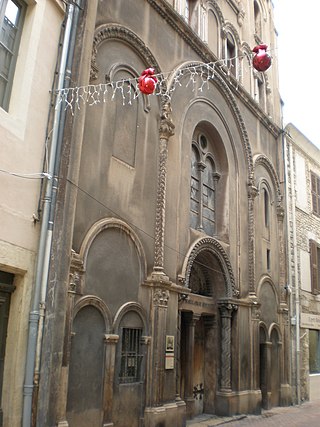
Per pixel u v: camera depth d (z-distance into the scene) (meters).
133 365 9.80
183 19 13.21
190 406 12.29
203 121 14.05
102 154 9.60
